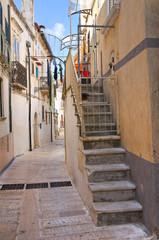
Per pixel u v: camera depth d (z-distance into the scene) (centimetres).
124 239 307
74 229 339
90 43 998
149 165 323
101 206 357
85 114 552
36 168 884
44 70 2484
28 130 1611
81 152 473
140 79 348
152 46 321
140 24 340
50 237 317
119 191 379
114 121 525
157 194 311
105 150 451
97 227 342
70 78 684
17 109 1288
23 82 1334
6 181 662
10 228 347
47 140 2567
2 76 892
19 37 1370
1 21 880
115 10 463
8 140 973
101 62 712
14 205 454
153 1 323
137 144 372
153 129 313
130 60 393
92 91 640
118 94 484
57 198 495
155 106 316
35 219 380
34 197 507
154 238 307
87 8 927
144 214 344
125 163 441
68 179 684
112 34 543
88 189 401
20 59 1405
